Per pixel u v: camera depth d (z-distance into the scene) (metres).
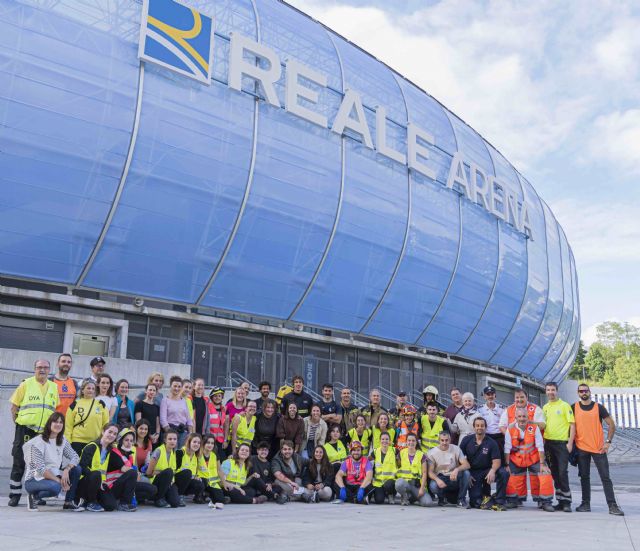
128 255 21.36
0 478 13.14
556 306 45.59
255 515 9.62
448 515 10.30
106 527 7.55
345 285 27.44
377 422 12.98
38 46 18.81
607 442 11.17
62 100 19.22
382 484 12.19
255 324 26.38
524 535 7.82
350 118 27.05
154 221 21.50
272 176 24.19
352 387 30.34
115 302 22.89
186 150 21.81
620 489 17.41
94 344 22.70
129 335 23.39
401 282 29.69
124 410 10.89
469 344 35.47
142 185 20.98
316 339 28.42
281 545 6.50
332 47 28.36
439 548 6.58
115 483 9.66
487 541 7.21
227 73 23.14
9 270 19.42
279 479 12.09
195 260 22.83
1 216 18.80
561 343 48.97
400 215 29.22
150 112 20.92
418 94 33.25
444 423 12.87
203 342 25.30
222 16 23.80
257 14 25.22
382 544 6.80
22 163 18.78
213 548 6.16
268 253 24.59
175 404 11.51
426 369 34.72
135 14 20.92
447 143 33.22
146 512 9.62
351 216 27.00
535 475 11.89
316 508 11.14
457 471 11.83
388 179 28.88
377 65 31.33
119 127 20.25
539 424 11.68
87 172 19.84
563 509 11.30
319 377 28.95
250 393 24.19
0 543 6.19
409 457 12.15
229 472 11.60
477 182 35.28
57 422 9.30
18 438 9.69
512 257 38.00
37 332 21.45
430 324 32.03
